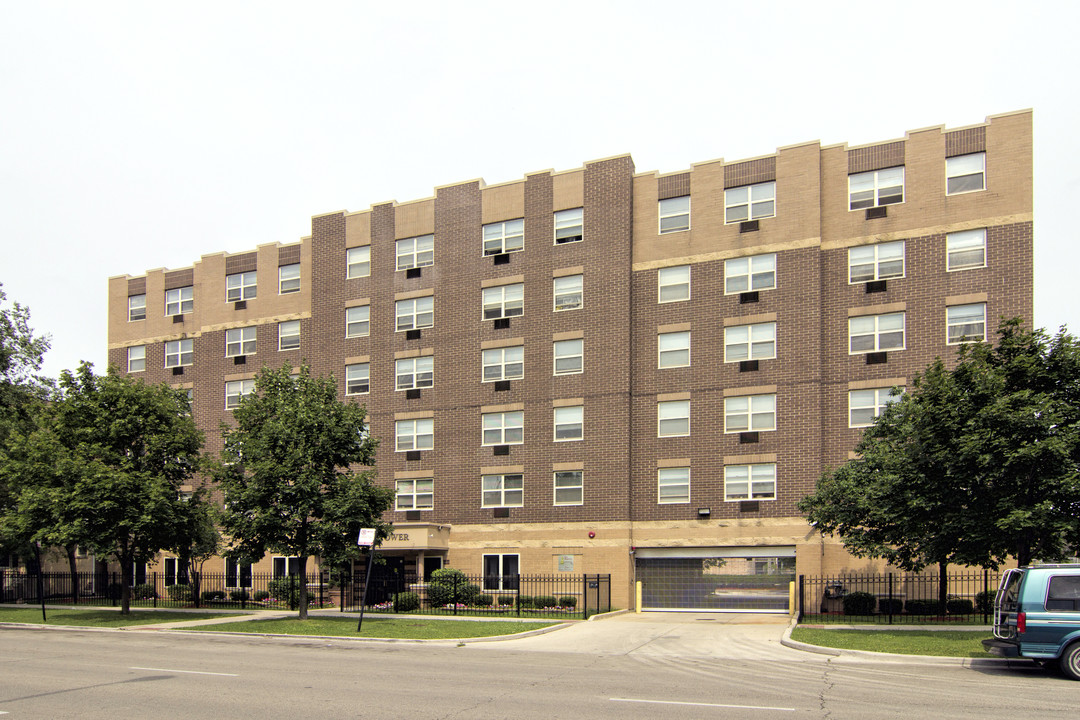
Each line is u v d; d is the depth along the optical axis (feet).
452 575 119.03
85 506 102.22
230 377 157.17
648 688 50.49
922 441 76.23
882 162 118.93
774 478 117.70
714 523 119.55
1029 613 56.59
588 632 89.51
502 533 129.70
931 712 42.60
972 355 77.05
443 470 135.44
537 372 131.03
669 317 126.11
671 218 128.06
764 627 94.79
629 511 123.03
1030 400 70.23
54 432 111.24
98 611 118.93
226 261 161.38
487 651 72.79
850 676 56.39
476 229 138.31
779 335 119.65
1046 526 69.51
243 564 100.22
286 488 96.27
